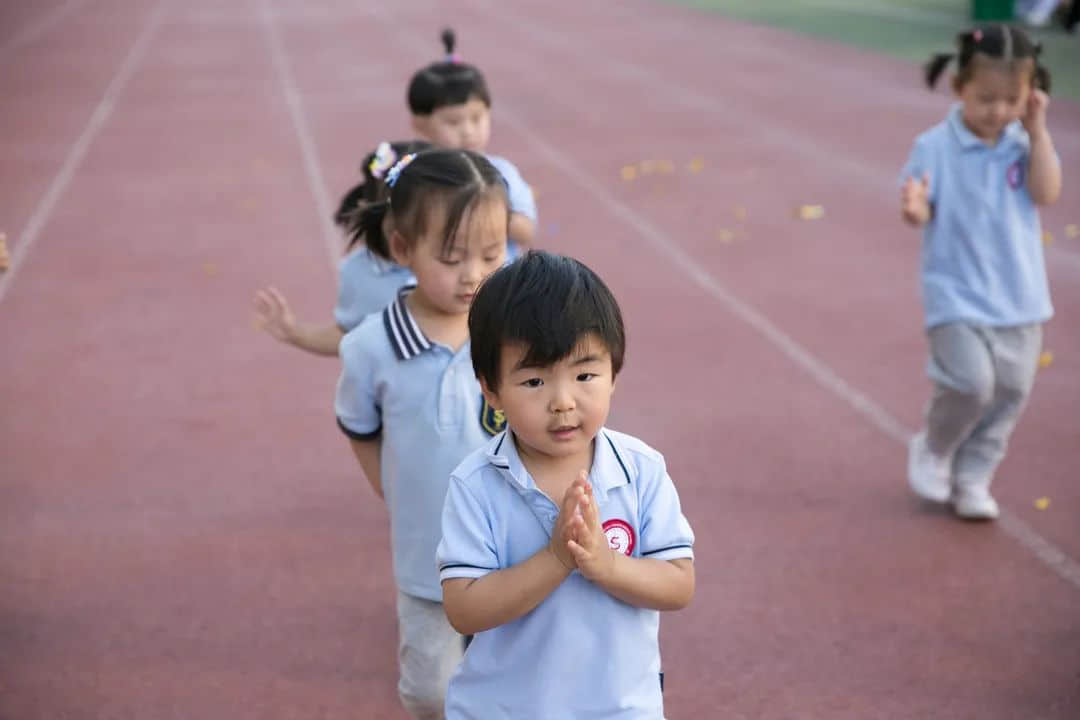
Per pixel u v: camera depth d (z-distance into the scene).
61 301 9.84
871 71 20.70
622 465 3.04
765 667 4.98
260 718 4.70
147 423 7.43
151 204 13.06
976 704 4.71
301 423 7.40
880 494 6.43
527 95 19.55
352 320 4.72
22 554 5.91
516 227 5.29
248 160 15.16
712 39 25.53
